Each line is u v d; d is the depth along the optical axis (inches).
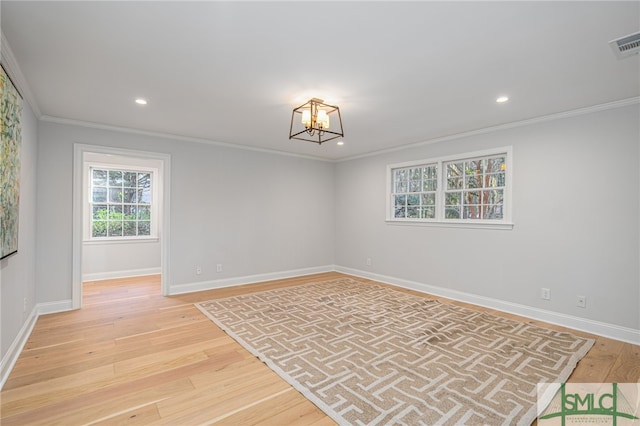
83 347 110.1
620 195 121.7
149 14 71.4
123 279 224.5
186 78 105.0
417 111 135.4
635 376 92.4
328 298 173.0
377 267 218.5
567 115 134.3
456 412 74.9
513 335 122.3
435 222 183.6
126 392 83.2
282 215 226.1
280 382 88.4
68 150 151.1
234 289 193.3
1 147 80.9
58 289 149.2
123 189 238.5
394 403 78.4
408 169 203.0
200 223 191.0
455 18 72.3
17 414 73.9
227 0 66.1
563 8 68.6
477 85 109.3
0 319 86.0
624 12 69.6
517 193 149.9
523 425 70.7
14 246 97.7
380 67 96.7
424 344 112.7
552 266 138.6
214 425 70.9
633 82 105.7
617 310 121.9
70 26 75.9
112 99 123.9
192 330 126.5
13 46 84.7
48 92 116.6
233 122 154.3
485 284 161.2
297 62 93.9
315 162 243.6
